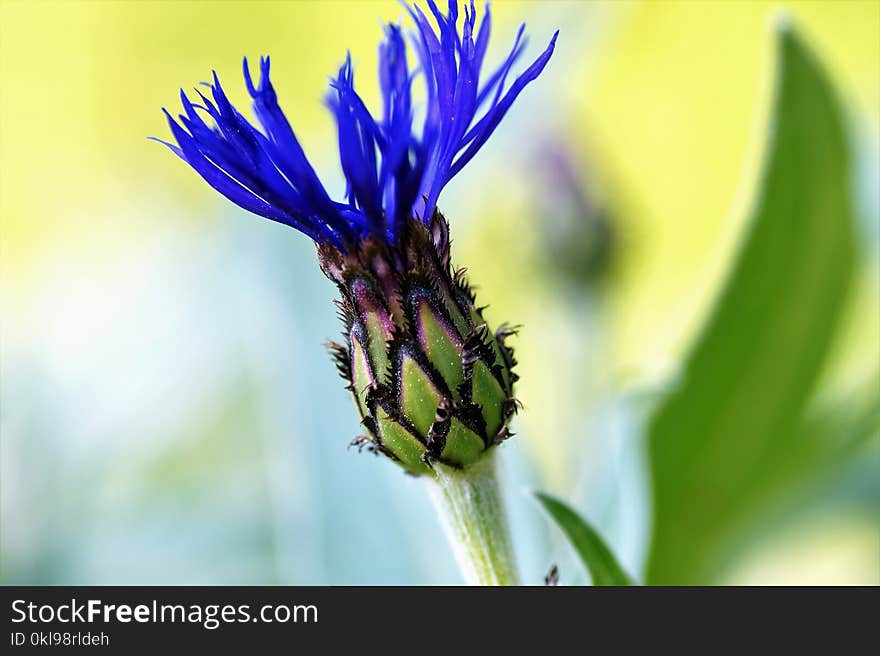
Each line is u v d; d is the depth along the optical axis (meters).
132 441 0.41
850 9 0.57
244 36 0.56
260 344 0.32
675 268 0.57
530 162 0.35
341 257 0.24
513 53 0.23
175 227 0.50
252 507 0.36
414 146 0.24
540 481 0.30
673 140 0.58
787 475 0.30
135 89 0.56
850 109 0.29
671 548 0.30
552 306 0.36
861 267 0.29
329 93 0.23
